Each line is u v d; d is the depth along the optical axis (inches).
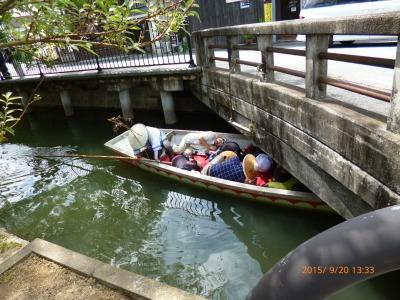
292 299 75.7
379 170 122.7
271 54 216.2
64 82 515.5
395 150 112.7
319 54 158.1
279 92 198.4
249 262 210.2
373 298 166.1
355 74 227.6
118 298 124.3
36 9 78.6
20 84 560.1
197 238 237.1
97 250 231.8
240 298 181.5
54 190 326.0
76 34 80.7
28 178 358.6
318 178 174.9
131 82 443.5
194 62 411.2
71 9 81.4
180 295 119.1
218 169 263.4
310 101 166.2
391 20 109.0
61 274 138.6
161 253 222.8
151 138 308.5
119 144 367.2
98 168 358.6
